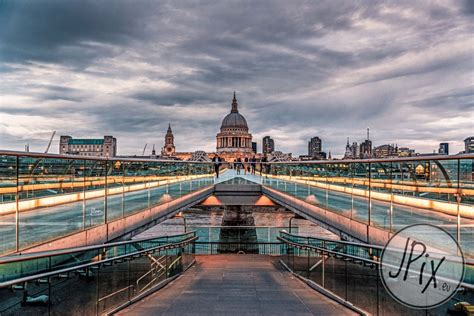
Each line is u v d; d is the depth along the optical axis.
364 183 11.42
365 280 7.93
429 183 8.16
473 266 5.52
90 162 10.54
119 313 8.16
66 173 9.32
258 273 14.09
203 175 28.81
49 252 6.66
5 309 5.77
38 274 6.26
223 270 14.84
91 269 7.64
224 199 31.91
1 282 5.66
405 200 9.07
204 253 20.94
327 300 9.29
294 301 9.17
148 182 15.77
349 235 12.64
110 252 8.46
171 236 13.16
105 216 11.50
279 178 25.77
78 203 9.88
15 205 7.54
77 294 7.20
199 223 58.81
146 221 15.38
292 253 14.20
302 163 19.53
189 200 23.81
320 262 10.47
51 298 6.57
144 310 8.35
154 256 11.13
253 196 31.92
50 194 8.65
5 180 7.36
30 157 7.92
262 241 21.20
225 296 9.77
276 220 64.44
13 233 7.51
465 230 7.14
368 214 11.15
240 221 46.97
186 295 9.92
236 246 21.09
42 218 8.36
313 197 17.39
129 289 9.27
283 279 12.73
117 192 12.42
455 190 7.36
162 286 11.38
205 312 8.13
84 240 10.07
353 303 8.39
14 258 5.97
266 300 9.29
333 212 14.34
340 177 13.60
